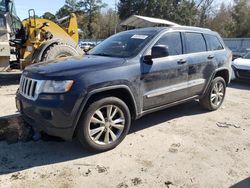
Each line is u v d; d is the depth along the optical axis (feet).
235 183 11.23
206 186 10.98
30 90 12.71
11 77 33.94
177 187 10.87
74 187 10.71
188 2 150.61
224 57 20.33
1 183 10.85
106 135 13.37
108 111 13.24
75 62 13.70
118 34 18.13
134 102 14.11
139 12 145.89
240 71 32.96
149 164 12.51
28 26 29.50
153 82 14.96
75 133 12.89
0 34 26.58
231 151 14.02
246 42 93.56
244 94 28.12
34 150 13.60
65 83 11.89
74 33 34.45
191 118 18.88
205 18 160.97
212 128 17.15
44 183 10.92
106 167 12.17
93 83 12.31
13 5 28.55
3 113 18.56
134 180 11.27
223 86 20.81
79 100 12.00
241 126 17.72
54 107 11.74
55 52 28.40
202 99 19.94
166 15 144.56
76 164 12.36
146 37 15.64
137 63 14.17
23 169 11.88
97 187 10.76
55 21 33.24
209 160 13.02
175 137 15.53
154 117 18.80
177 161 12.84
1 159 12.66
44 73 12.44
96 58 14.44
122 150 13.76
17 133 15.05
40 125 12.33
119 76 13.21
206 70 18.75
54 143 14.33
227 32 165.27
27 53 29.14
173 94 16.39
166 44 16.06
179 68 16.42
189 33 17.88
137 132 16.10
